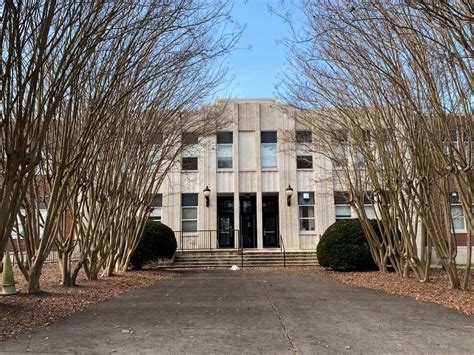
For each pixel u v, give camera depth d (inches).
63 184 438.0
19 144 331.0
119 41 410.6
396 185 564.1
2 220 331.9
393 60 433.1
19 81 323.6
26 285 483.5
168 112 603.8
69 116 415.5
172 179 1055.0
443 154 424.8
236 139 1064.8
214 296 434.3
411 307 362.6
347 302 390.6
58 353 223.6
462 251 914.7
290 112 924.0
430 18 347.9
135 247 714.8
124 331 272.5
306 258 934.4
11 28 308.0
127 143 566.3
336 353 223.0
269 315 326.0
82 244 530.6
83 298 412.2
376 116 537.3
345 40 474.6
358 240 711.7
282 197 1040.2
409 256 572.7
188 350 229.0
